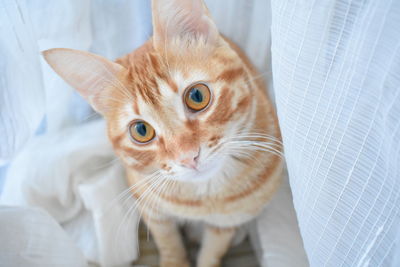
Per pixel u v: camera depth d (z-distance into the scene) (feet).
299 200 0.84
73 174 1.32
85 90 1.03
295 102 0.77
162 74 0.99
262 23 1.29
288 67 0.75
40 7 0.96
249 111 1.08
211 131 1.01
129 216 1.33
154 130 1.02
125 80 1.02
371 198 0.75
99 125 1.36
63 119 1.31
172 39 1.00
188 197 1.18
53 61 0.95
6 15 0.89
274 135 1.17
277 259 1.19
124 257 1.32
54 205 1.35
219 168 1.07
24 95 0.99
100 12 1.12
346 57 0.71
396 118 0.68
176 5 0.97
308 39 0.72
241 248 1.40
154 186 1.13
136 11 1.17
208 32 1.00
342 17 0.69
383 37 0.67
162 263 1.36
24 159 1.29
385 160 0.72
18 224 0.97
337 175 0.77
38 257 0.98
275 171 1.19
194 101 0.99
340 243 0.80
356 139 0.74
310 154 0.78
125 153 1.09
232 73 1.04
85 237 1.32
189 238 1.46
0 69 0.92
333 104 0.74
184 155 0.99
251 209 1.23
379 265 0.77
